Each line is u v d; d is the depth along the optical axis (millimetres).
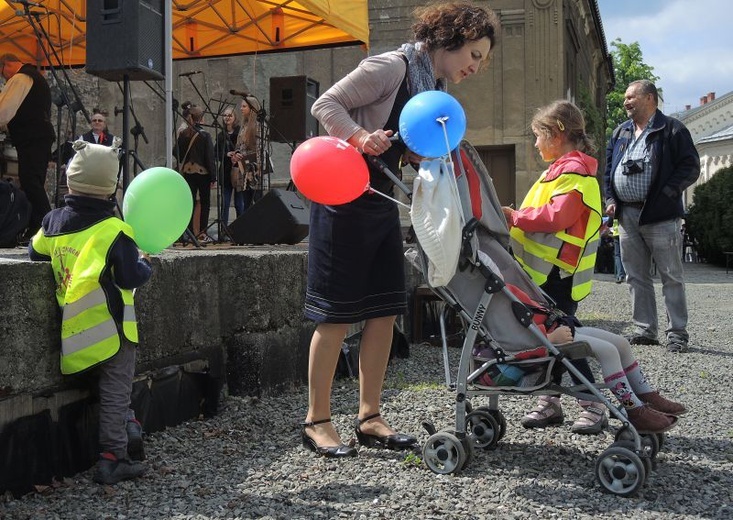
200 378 4527
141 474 3381
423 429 4223
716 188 28391
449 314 8219
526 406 4762
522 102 16250
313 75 16750
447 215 3156
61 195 8109
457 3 3568
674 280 6988
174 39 10859
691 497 3160
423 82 3527
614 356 3377
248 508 3006
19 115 5984
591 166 3945
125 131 5484
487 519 2900
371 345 3805
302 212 7902
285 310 5355
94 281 3223
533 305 3459
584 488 3258
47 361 3285
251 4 10469
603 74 34688
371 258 3605
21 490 3191
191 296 4445
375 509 2992
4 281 3070
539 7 16094
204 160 9484
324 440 3717
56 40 9906
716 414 4637
